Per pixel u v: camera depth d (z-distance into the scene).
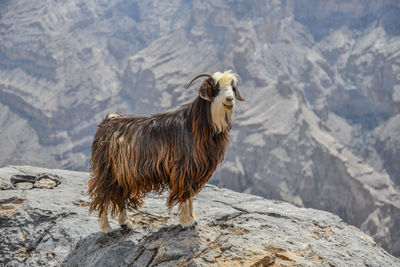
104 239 6.30
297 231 6.67
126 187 5.96
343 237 6.75
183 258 5.65
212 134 5.73
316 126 157.88
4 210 7.41
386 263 6.12
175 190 5.87
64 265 5.98
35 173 9.88
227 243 6.04
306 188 133.12
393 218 117.25
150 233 6.39
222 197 8.70
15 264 6.27
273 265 5.56
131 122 6.02
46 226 6.88
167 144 5.77
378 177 124.38
